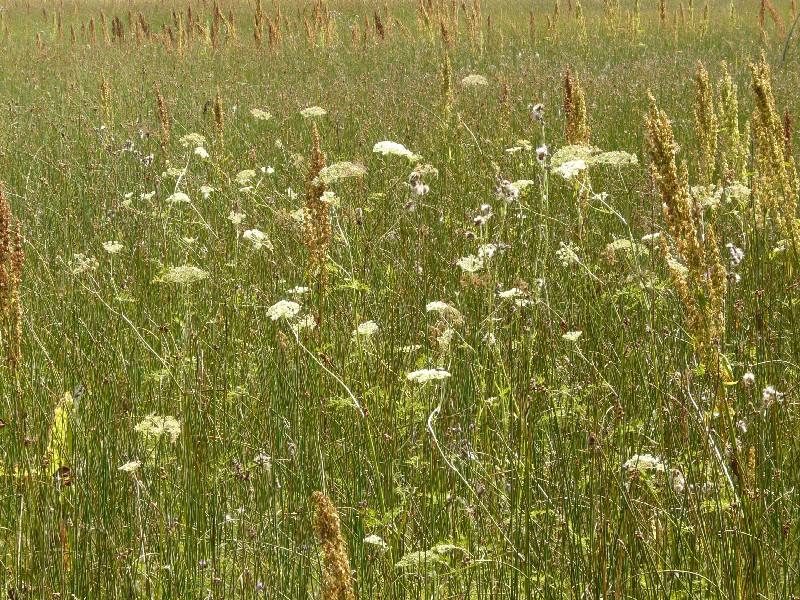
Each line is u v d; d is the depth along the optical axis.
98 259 7.31
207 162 9.84
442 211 7.61
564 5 29.88
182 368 5.15
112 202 8.50
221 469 4.32
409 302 5.95
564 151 5.38
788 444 4.14
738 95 13.83
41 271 6.93
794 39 20.62
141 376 5.42
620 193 8.08
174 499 4.16
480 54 19.98
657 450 4.18
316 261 5.37
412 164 9.60
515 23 25.66
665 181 3.38
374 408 4.66
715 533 3.50
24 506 4.00
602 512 3.60
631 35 22.53
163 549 3.77
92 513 4.01
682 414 4.11
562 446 4.23
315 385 4.91
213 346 5.21
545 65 17.97
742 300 5.64
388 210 7.95
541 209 6.54
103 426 4.55
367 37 22.77
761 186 5.80
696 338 3.51
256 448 4.50
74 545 3.78
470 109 12.87
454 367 5.06
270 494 4.09
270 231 7.57
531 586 3.50
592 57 19.31
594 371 4.86
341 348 5.34
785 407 4.32
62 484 4.02
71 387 5.11
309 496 4.11
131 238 7.59
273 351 5.45
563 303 5.85
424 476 4.05
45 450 4.38
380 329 5.57
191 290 6.45
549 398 4.73
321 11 23.98
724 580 3.28
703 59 18.23
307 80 16.62
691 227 3.39
